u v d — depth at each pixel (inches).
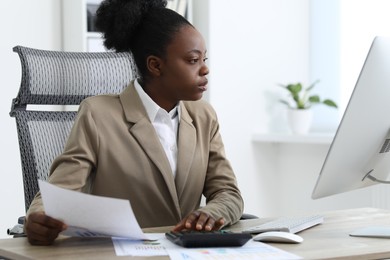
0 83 147.8
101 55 96.8
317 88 187.2
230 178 82.4
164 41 76.2
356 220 77.9
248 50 180.4
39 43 154.3
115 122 77.0
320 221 75.7
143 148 77.0
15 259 57.9
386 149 69.2
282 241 62.8
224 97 176.4
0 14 147.6
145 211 77.5
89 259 55.1
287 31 187.2
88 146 75.0
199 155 81.5
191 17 172.6
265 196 186.1
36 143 88.1
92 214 57.7
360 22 176.4
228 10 176.4
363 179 71.1
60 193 57.5
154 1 79.4
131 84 80.7
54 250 59.1
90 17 158.9
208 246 59.9
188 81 76.2
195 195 81.2
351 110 63.1
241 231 70.1
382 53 63.3
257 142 183.5
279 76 186.5
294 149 184.5
